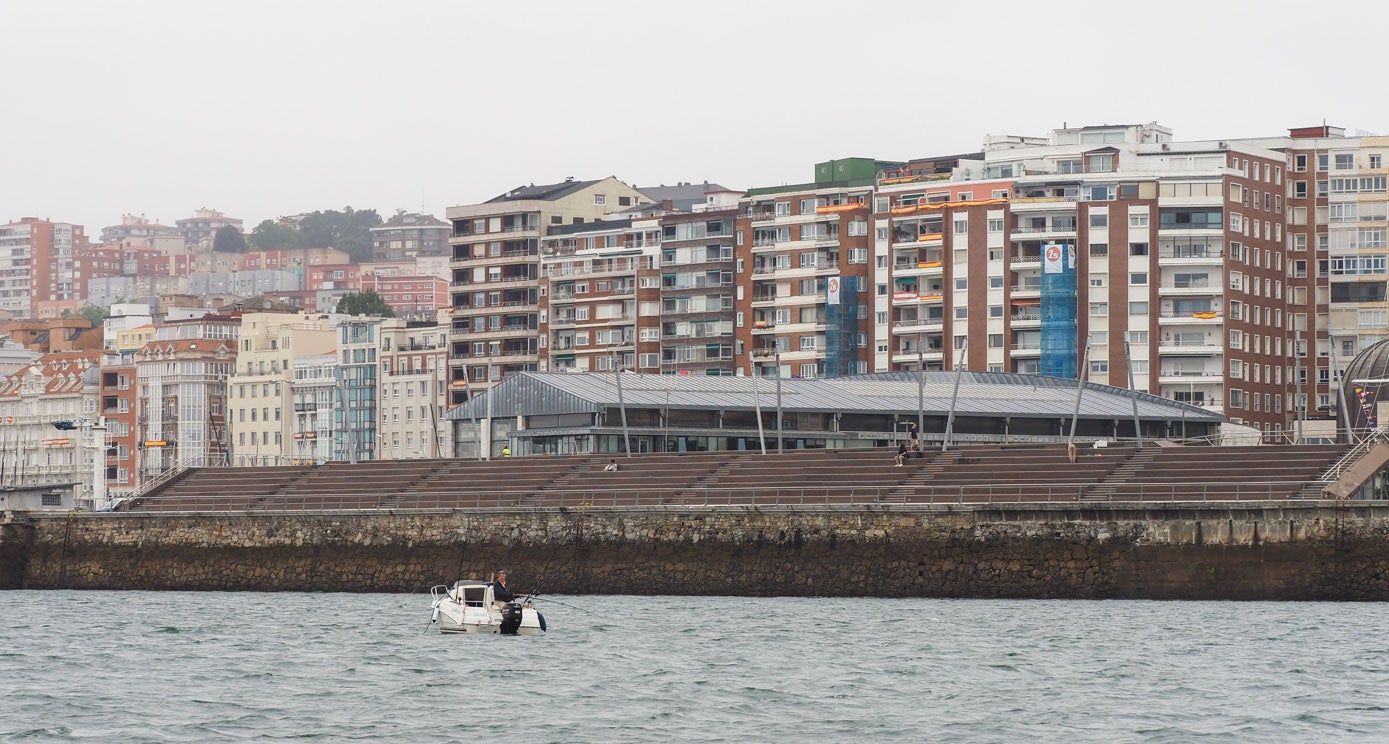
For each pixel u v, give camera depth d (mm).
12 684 162750
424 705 148625
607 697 152250
